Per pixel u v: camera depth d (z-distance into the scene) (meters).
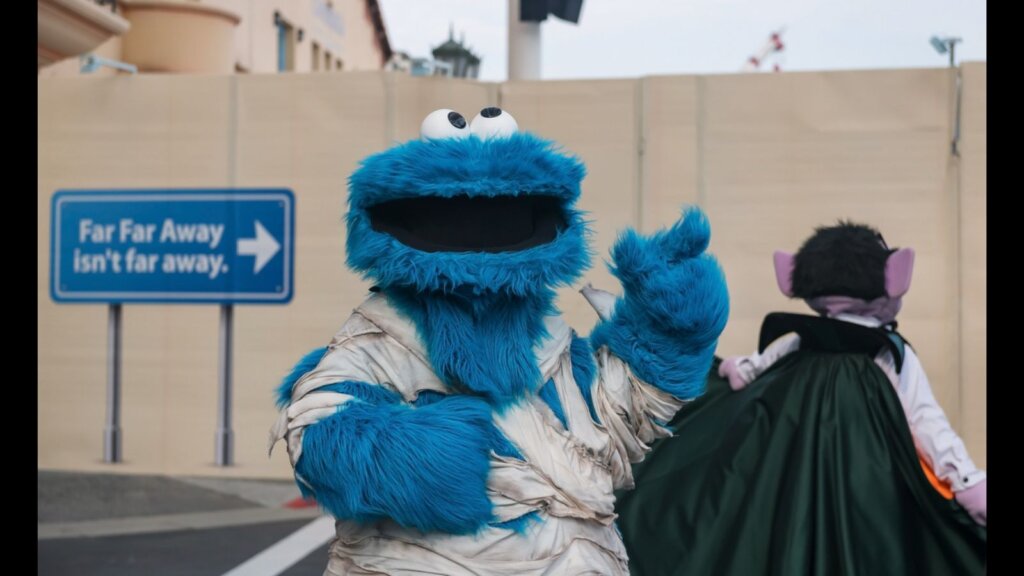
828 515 4.69
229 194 6.60
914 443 5.03
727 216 6.15
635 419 2.80
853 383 4.88
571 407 2.67
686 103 6.18
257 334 6.62
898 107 6.02
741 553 4.79
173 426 6.68
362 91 6.50
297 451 2.38
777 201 6.12
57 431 6.71
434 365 2.54
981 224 5.95
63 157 6.66
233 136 6.60
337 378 2.51
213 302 6.64
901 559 4.64
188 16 11.30
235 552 6.75
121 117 6.64
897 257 5.12
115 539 7.00
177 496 7.91
